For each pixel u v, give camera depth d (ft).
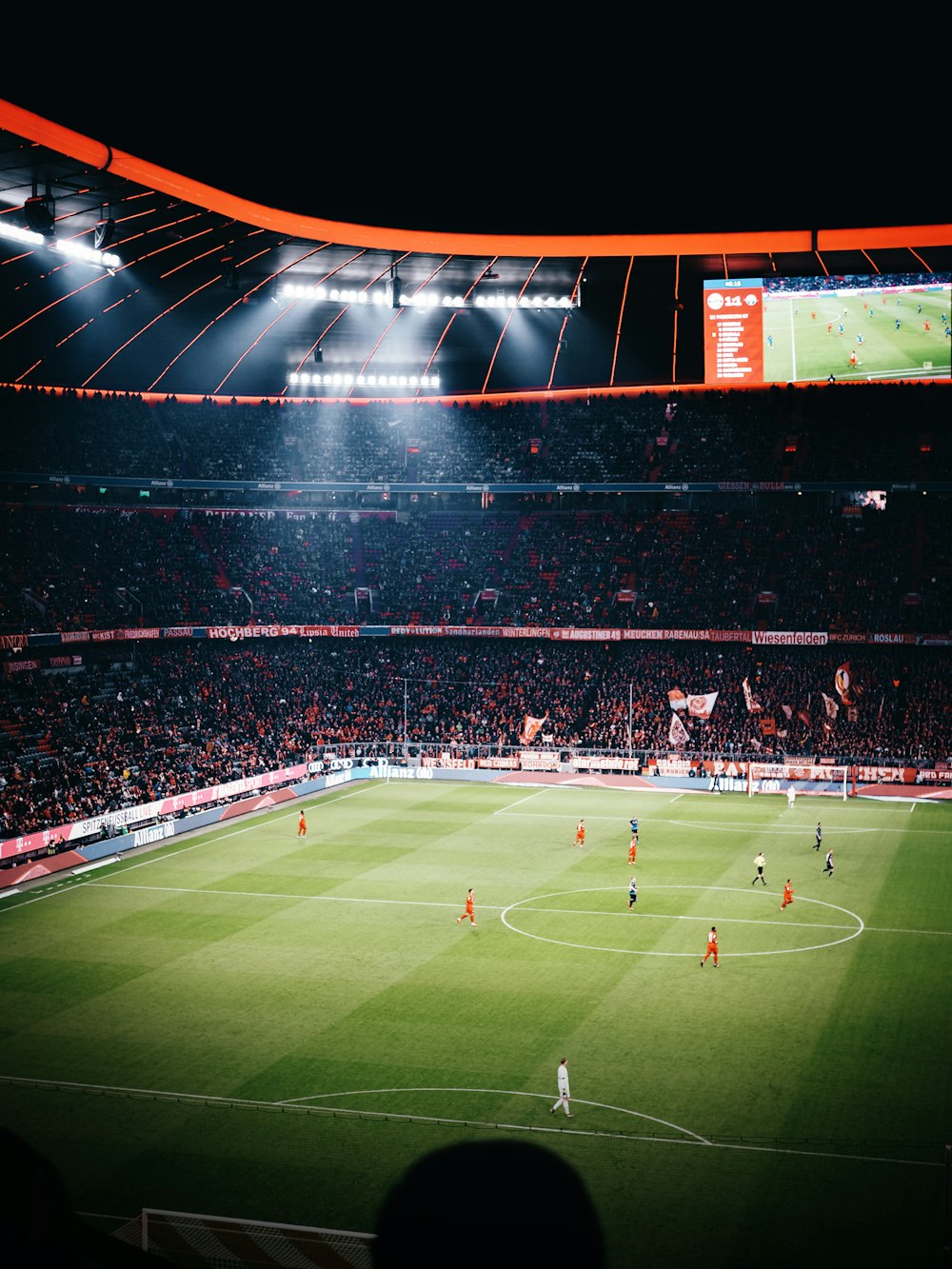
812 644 282.15
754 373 266.98
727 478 305.94
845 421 312.71
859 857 195.52
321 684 296.71
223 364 309.83
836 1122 95.61
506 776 274.98
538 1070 107.76
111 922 161.38
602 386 324.19
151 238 220.64
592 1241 9.02
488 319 297.53
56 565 273.75
